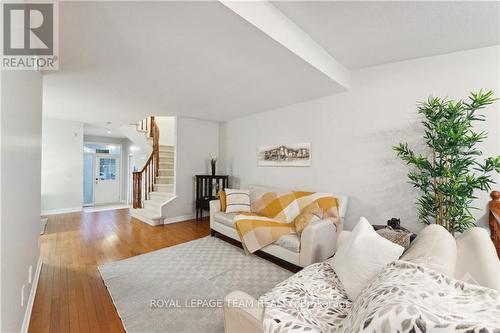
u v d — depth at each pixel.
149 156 6.25
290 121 3.83
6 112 1.11
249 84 2.85
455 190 1.97
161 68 2.39
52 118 5.35
